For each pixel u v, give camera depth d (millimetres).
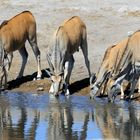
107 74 55562
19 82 60188
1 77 58312
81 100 53469
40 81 60094
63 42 56344
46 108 49312
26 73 62531
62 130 41375
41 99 53562
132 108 49688
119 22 79312
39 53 62250
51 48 56500
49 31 75938
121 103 52312
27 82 60156
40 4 89625
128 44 54750
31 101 52469
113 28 76875
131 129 41656
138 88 56656
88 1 90750
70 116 45969
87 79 60094
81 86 58219
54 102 52062
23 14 61906
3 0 92438
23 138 39156
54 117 45625
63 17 81938
